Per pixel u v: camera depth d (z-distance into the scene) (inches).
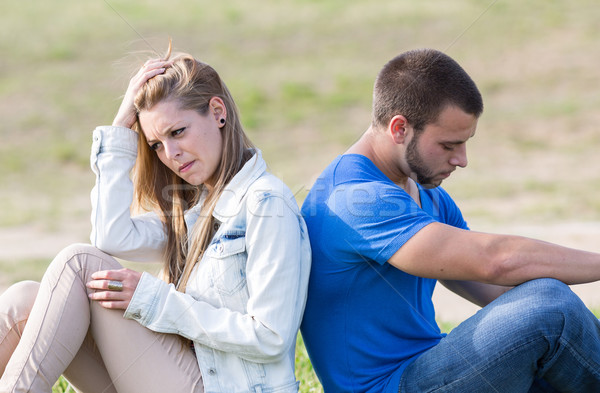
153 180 198.1
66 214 601.0
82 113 839.7
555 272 164.1
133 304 167.8
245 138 192.2
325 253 178.9
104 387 182.1
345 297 177.9
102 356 173.0
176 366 170.7
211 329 167.5
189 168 185.0
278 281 168.1
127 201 189.3
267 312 166.9
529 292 161.2
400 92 182.5
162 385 168.9
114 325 169.6
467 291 205.2
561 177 629.3
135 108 188.4
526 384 163.9
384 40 1019.3
